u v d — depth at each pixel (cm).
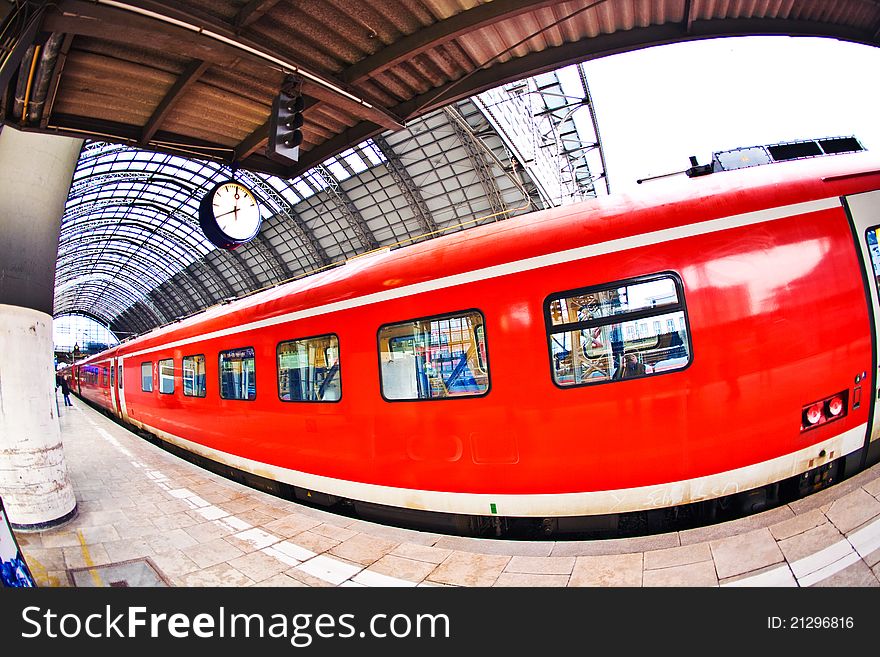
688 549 358
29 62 362
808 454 382
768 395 369
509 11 414
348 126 566
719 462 374
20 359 489
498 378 414
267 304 637
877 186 394
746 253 373
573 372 395
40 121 446
